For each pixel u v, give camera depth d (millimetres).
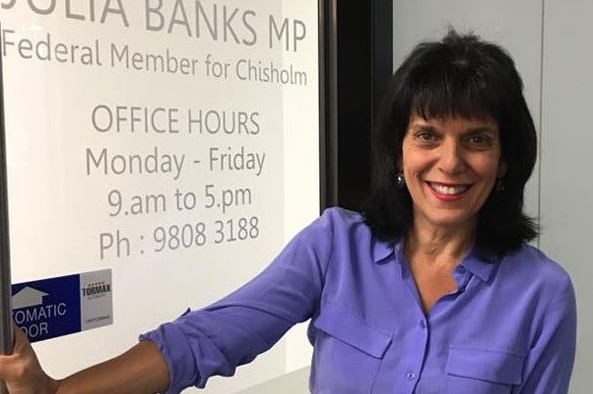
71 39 1322
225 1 1590
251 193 1674
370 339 1135
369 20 1905
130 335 1448
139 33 1427
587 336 2131
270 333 1149
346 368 1140
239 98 1634
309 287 1190
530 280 1138
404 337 1129
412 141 1106
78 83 1337
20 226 1270
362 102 1913
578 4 2049
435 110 1056
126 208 1425
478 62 1061
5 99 1234
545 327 1114
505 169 1149
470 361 1090
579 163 2107
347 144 1902
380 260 1188
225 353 1101
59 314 1334
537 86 2033
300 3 1782
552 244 2082
